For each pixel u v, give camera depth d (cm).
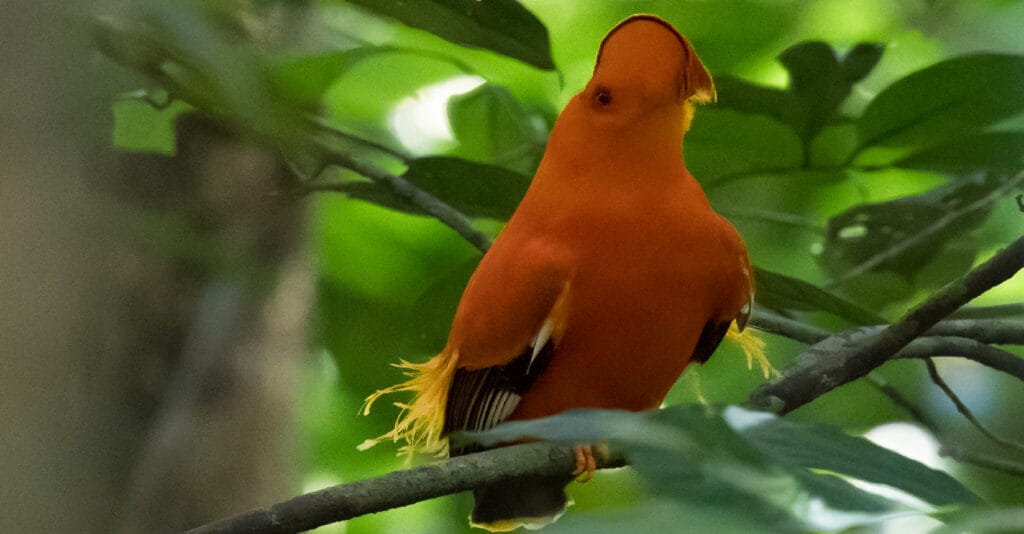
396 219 1291
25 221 288
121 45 646
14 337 288
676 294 691
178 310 967
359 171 905
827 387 713
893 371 1456
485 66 1274
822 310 879
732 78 899
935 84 891
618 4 1388
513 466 611
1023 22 1455
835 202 1213
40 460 292
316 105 901
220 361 1028
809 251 1165
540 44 779
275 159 970
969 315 934
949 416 1437
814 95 914
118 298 933
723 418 389
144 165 949
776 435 423
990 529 335
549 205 700
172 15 359
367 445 739
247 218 980
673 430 379
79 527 297
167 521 1012
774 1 1399
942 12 1432
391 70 1257
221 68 361
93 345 340
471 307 718
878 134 939
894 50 1422
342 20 1162
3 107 283
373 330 1202
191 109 941
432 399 743
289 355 1077
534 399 719
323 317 1200
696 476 351
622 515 335
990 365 820
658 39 696
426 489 579
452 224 898
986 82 886
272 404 1063
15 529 288
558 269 681
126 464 962
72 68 290
